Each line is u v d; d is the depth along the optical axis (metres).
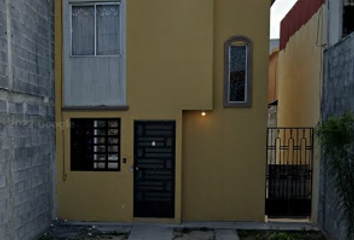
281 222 5.80
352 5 4.98
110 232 5.37
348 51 4.56
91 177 5.82
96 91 5.74
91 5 5.70
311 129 5.88
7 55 4.35
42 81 5.36
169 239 5.08
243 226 5.59
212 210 5.84
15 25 4.54
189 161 5.83
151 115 5.66
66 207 5.86
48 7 5.55
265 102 5.68
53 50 5.73
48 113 5.59
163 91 5.63
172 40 5.57
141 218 5.78
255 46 5.63
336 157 3.88
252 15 5.62
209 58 5.53
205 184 5.83
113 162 5.80
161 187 5.73
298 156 6.82
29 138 4.94
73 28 5.77
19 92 4.65
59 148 5.84
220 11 5.66
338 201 4.26
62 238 5.13
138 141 5.73
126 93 5.69
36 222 5.16
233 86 5.76
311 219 5.82
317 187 5.60
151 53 5.61
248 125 5.73
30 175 4.98
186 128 5.82
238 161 5.77
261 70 5.65
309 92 6.32
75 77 5.76
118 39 5.71
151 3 5.57
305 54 6.65
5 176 4.31
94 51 5.75
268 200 5.89
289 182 5.90
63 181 5.86
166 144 5.68
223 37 5.68
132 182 5.76
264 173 5.74
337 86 4.94
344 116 4.02
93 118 5.77
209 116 5.77
